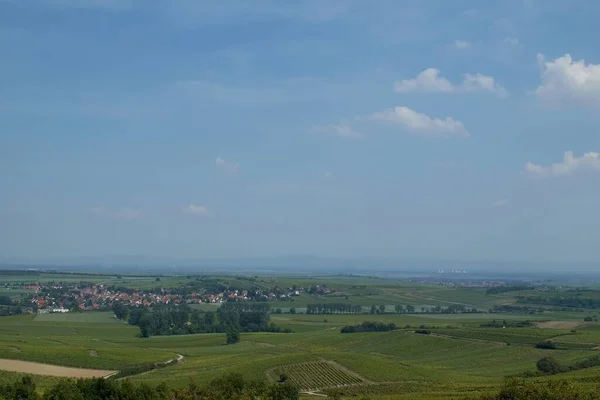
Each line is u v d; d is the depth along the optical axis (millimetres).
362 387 159250
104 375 169750
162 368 189000
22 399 115625
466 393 140750
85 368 178125
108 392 114688
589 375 162125
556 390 106812
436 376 178875
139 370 179750
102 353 199875
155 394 117875
